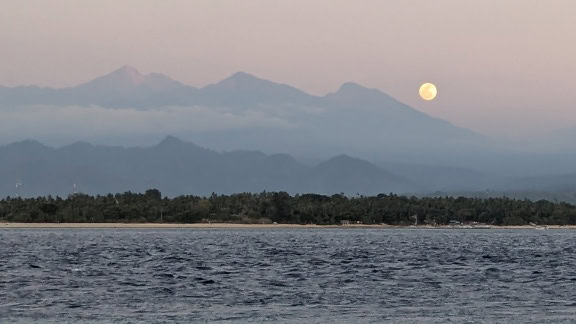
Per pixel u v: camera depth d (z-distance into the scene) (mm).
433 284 150750
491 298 130375
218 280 156625
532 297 131750
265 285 147625
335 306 120750
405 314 113500
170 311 115250
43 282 151000
